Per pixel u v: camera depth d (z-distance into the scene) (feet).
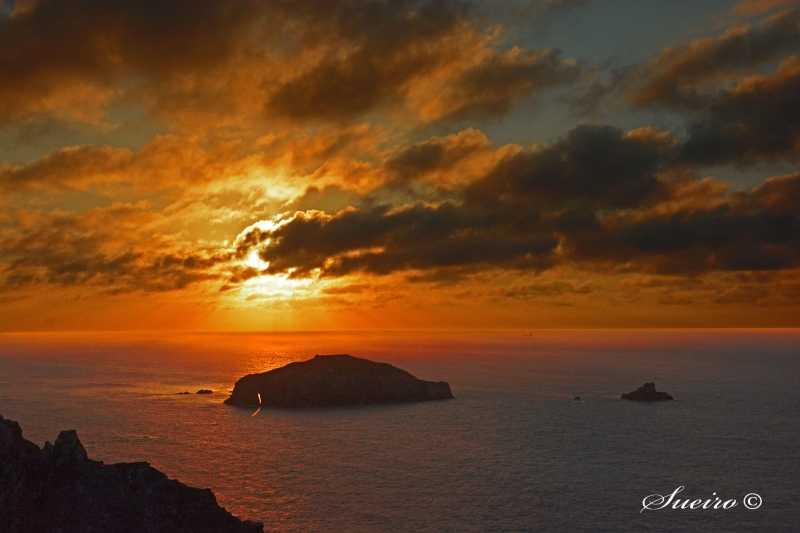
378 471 302.04
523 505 247.91
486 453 342.85
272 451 349.00
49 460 183.01
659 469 305.94
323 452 345.92
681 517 235.61
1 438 175.63
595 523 228.43
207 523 182.80
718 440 380.37
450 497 258.16
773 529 224.33
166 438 389.60
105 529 167.43
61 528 162.40
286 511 239.50
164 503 185.37
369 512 238.48
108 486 184.24
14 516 160.15
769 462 321.52
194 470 304.09
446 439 384.68
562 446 362.33
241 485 276.41
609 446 361.71
